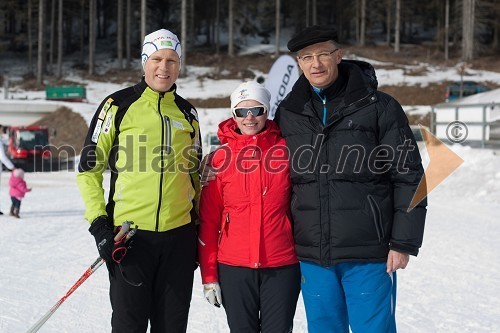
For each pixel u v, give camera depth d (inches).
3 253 275.3
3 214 425.7
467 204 465.1
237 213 127.4
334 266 124.3
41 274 231.0
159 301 125.7
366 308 122.0
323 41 121.6
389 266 120.3
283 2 2866.6
